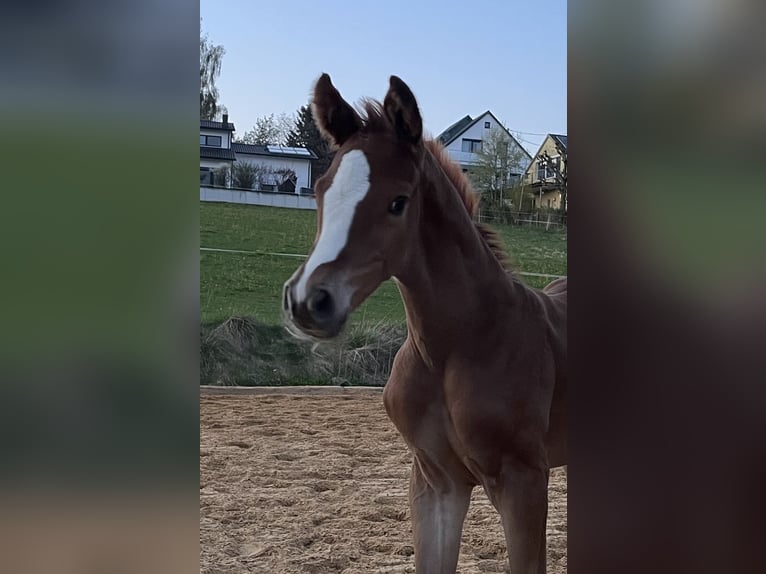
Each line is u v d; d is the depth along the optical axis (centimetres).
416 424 225
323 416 673
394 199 197
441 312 213
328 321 184
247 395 825
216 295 1098
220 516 377
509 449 217
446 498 235
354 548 336
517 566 217
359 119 209
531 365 223
